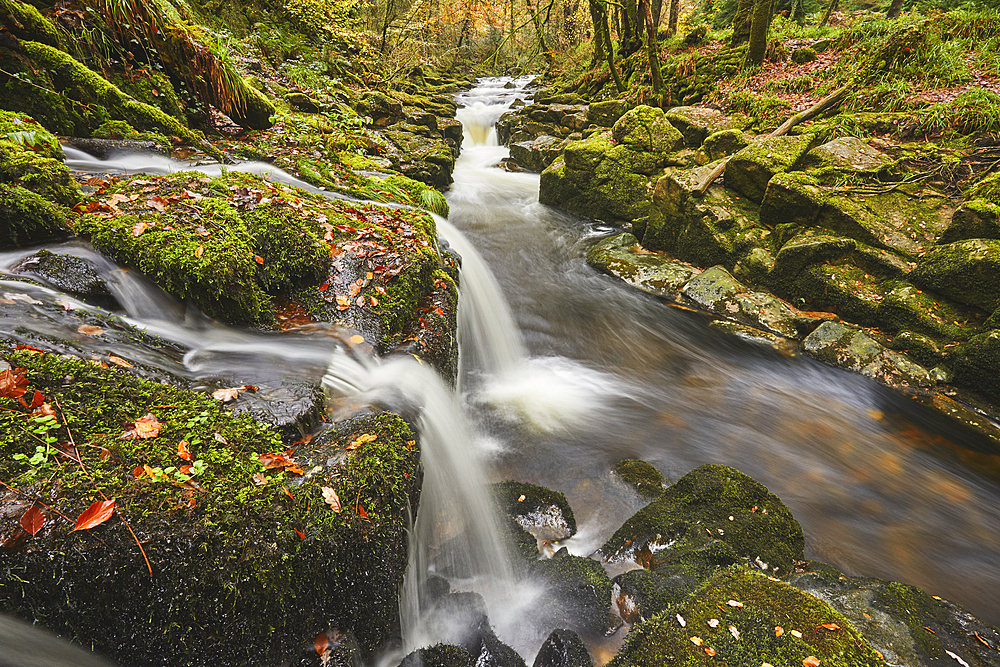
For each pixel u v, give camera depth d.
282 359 3.00
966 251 5.81
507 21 26.98
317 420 2.52
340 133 10.02
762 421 5.32
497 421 4.95
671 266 8.57
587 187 10.97
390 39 19.55
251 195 4.22
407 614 2.49
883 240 6.74
